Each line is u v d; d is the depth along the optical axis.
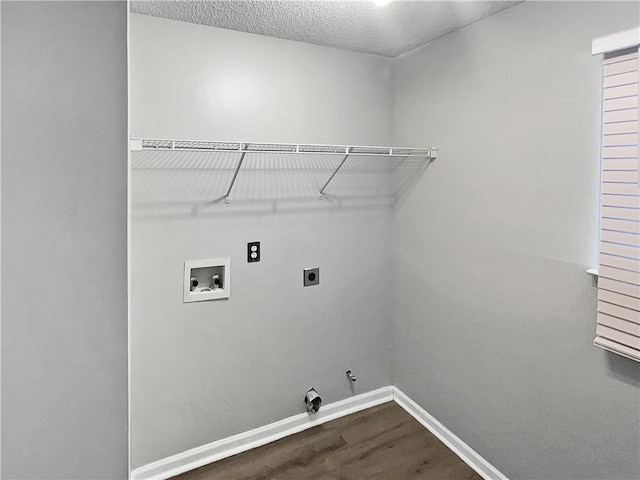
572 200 1.41
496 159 1.70
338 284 2.25
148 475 1.80
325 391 2.26
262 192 1.97
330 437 2.12
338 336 2.28
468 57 1.80
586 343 1.39
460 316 1.94
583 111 1.35
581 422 1.42
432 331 2.13
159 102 1.69
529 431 1.61
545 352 1.53
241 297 1.96
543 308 1.53
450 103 1.92
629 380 1.27
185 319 1.84
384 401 2.44
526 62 1.54
